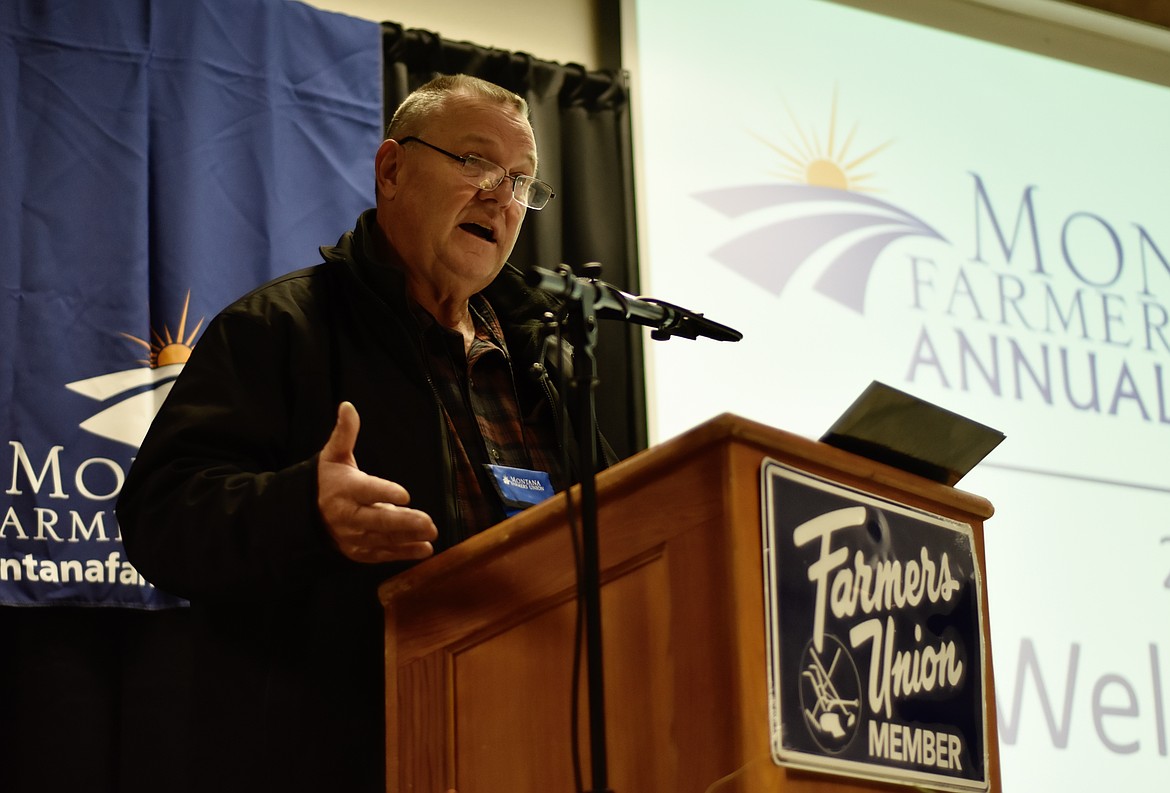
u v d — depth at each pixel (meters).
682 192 3.30
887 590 1.22
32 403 2.51
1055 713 3.17
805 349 3.28
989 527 3.28
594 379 1.29
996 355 3.46
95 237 2.65
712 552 1.11
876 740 1.16
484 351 1.76
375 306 1.63
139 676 2.49
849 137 3.51
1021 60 3.79
